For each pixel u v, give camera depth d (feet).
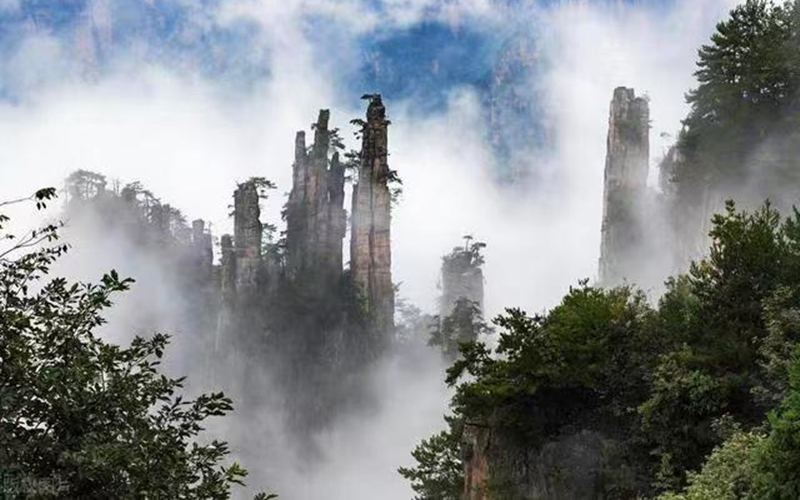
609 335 121.39
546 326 128.26
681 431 104.42
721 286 112.27
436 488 171.83
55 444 43.80
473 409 128.06
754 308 107.14
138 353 50.26
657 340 120.37
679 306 121.39
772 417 66.90
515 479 121.90
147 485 46.06
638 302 128.88
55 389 44.37
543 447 120.67
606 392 118.42
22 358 45.03
